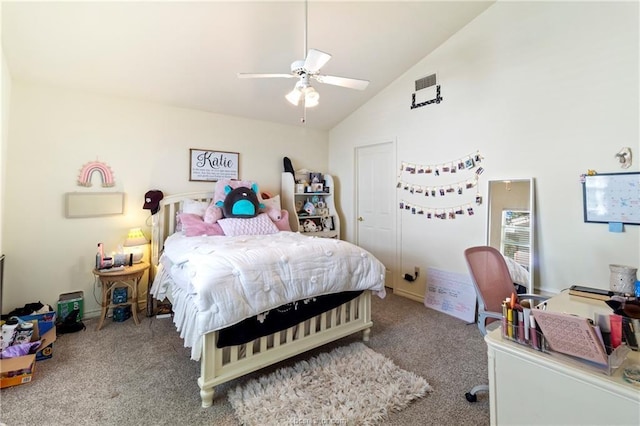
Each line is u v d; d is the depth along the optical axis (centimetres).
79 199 287
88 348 233
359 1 248
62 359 216
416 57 338
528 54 261
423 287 349
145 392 181
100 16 220
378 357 218
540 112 255
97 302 300
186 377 197
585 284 233
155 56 267
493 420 118
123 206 310
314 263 212
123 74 280
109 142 304
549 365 102
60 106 279
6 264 259
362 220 433
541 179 255
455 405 172
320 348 238
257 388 181
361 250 245
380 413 163
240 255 193
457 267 316
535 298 192
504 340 118
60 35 229
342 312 234
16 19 210
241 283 179
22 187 264
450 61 316
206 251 208
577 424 97
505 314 119
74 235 288
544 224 254
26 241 267
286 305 201
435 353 229
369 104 407
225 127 381
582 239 234
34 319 236
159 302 311
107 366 208
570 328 99
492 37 283
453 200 318
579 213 236
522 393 110
